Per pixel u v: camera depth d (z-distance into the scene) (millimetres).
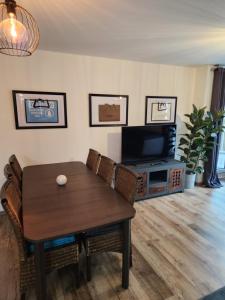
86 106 3344
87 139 3447
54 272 1926
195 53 2963
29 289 1628
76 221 1433
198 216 2973
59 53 3016
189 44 2533
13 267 1978
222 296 1687
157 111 3932
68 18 1800
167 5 1551
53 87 3072
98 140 3531
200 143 3764
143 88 3729
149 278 1857
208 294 1705
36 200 1751
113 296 1677
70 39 2396
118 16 1763
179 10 1636
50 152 3225
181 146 4293
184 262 2064
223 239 2453
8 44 1375
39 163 3182
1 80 2779
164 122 4047
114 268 1982
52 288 1749
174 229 2637
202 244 2350
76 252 1584
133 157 3576
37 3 1525
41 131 3111
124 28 2039
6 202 1331
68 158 3363
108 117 3527
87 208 1618
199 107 4109
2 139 2910
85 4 1540
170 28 2021
